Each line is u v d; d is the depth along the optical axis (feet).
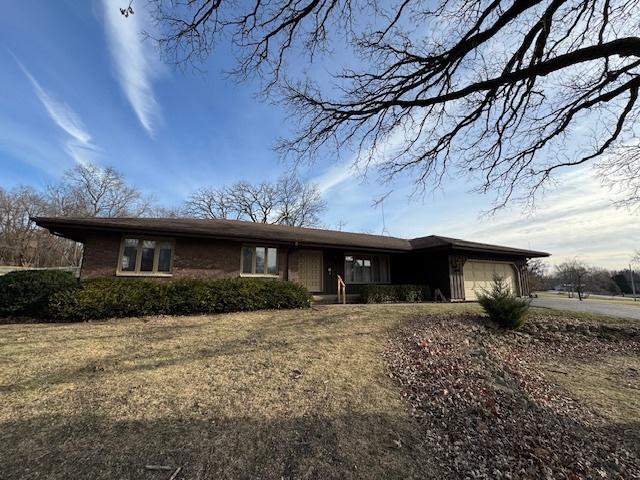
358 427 11.37
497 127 21.34
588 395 16.63
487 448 10.59
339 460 9.45
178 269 36.45
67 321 25.80
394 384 15.47
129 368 15.60
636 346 28.25
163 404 12.11
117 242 34.14
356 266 53.83
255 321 27.76
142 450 9.31
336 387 14.61
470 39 14.85
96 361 16.39
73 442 9.53
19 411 11.16
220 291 31.76
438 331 27.50
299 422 11.43
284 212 106.22
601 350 27.25
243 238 38.06
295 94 18.88
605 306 47.80
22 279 26.73
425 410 12.97
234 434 10.42
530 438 11.44
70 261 109.91
